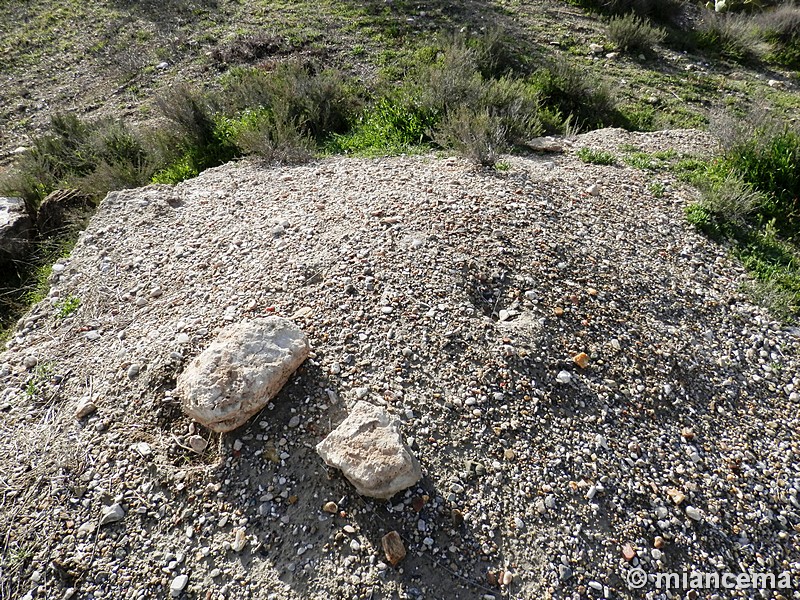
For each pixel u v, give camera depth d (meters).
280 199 5.30
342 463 2.79
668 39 10.83
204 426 3.23
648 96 8.93
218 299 4.04
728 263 4.85
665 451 3.32
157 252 4.78
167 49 10.66
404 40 10.27
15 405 3.59
